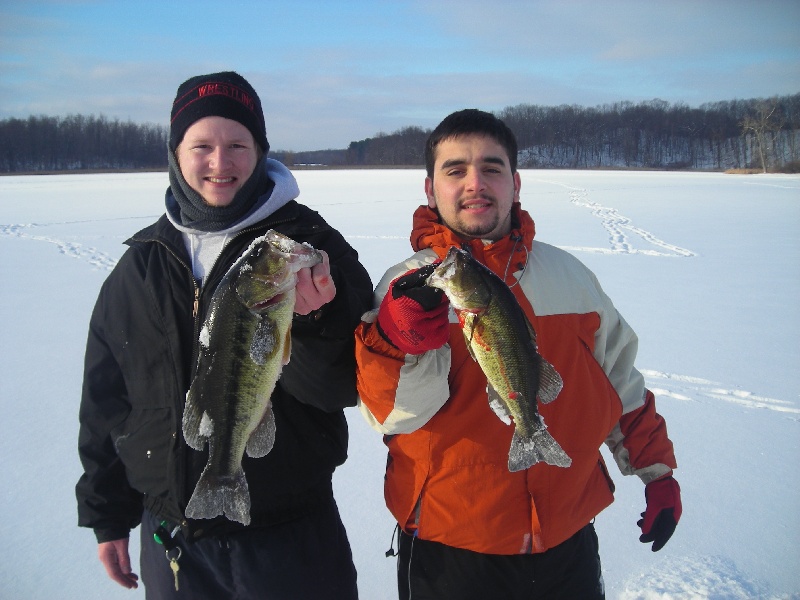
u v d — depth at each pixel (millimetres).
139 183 39781
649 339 6848
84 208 23000
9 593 3105
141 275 2516
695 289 9305
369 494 4035
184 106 2475
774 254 12344
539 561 2312
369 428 4973
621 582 3133
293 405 2398
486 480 2275
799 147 75938
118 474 2648
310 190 30938
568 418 2381
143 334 2473
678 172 59781
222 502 2068
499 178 2398
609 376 2736
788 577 3100
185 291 2430
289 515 2432
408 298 1907
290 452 2396
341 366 2160
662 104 96875
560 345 2422
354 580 2662
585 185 35719
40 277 10688
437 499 2312
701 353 6375
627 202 24672
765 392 5375
